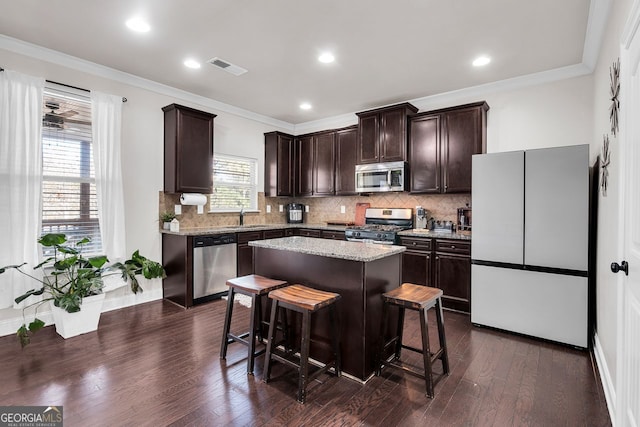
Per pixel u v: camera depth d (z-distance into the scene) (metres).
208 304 3.70
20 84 2.77
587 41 2.71
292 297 2.02
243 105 4.61
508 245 2.86
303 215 5.71
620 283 1.60
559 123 3.36
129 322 3.12
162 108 3.85
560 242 2.63
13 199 2.74
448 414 1.78
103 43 2.82
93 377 2.12
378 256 2.12
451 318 3.28
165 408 1.81
